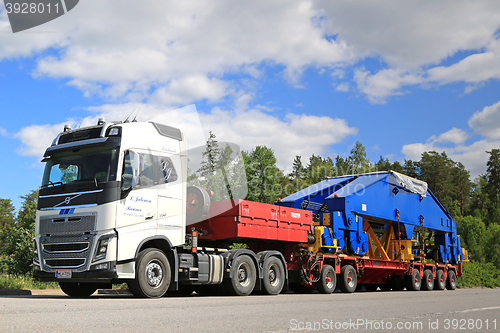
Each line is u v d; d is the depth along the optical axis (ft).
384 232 66.74
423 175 299.17
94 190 30.53
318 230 48.88
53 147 32.99
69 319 16.61
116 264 29.73
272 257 41.45
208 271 35.81
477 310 24.18
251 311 21.57
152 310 21.11
